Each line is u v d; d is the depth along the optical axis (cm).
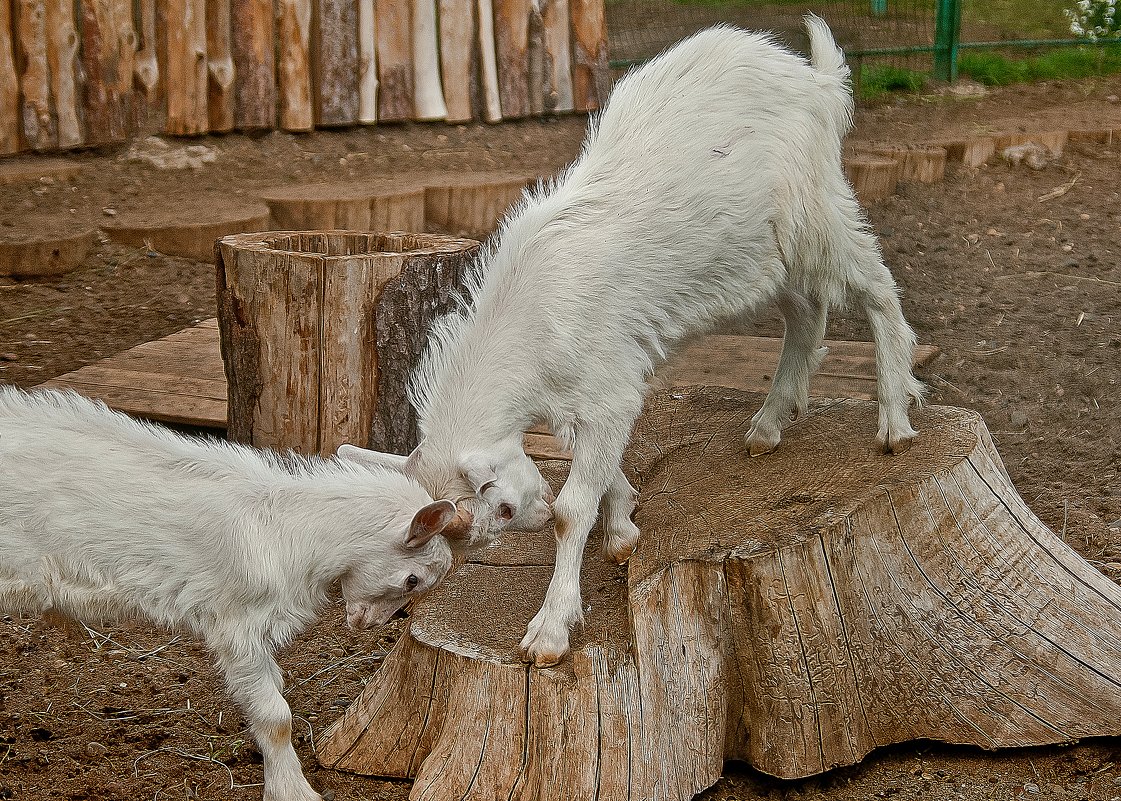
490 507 363
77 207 839
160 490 345
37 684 424
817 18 426
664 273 381
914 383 423
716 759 368
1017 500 408
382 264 491
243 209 831
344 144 971
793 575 364
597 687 346
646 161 384
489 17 1020
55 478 342
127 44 914
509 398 368
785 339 436
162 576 343
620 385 377
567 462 486
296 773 353
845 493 387
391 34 991
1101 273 783
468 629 376
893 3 1192
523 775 350
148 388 607
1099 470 548
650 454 452
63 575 342
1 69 877
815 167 405
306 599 355
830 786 376
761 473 417
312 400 502
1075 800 363
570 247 373
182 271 793
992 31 1257
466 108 1024
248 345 505
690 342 409
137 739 393
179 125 929
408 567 352
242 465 357
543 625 358
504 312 373
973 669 384
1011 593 389
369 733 378
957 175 967
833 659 369
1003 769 382
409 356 502
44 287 769
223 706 413
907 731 385
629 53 1094
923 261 809
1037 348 673
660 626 358
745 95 396
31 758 380
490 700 353
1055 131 1012
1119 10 1213
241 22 938
